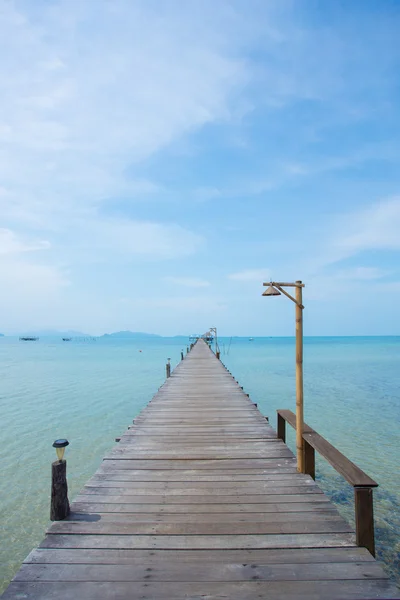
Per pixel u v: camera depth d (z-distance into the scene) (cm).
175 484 402
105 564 259
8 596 226
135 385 1889
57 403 1412
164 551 275
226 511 339
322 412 1270
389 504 596
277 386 1881
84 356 4600
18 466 757
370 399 1513
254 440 573
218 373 1478
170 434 609
